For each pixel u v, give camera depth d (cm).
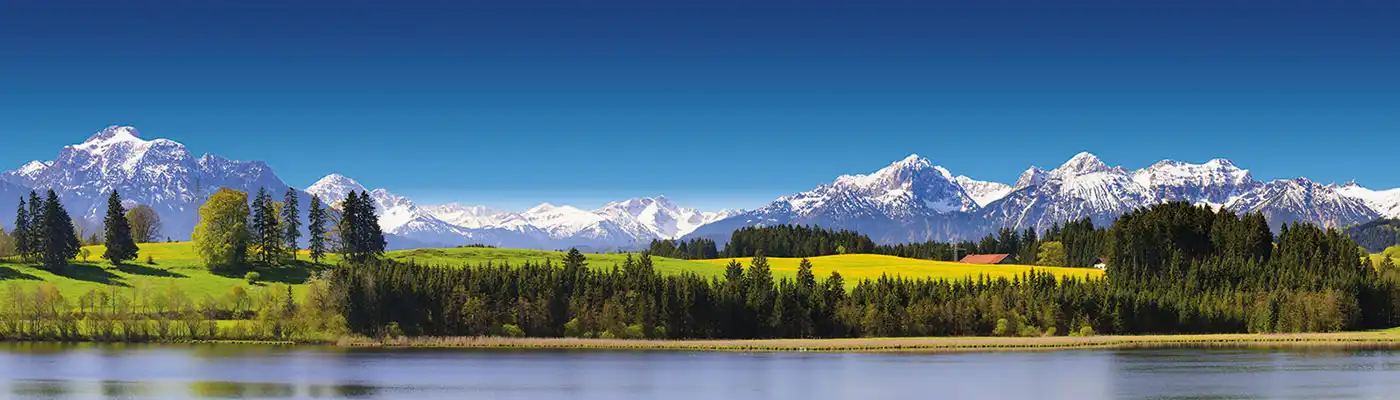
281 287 19488
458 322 18575
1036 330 19812
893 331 19562
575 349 17500
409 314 18450
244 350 16525
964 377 13988
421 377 13825
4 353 15712
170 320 17725
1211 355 16588
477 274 19625
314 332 17788
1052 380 13650
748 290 19988
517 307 18875
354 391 12650
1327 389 12712
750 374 14362
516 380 13700
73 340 17425
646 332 18812
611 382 13500
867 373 14412
